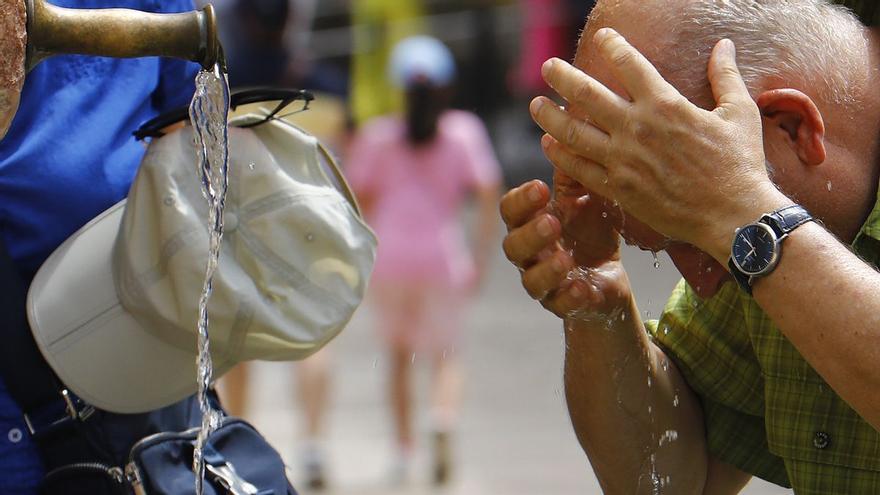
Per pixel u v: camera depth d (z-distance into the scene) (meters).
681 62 6.32
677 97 6.08
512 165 39.66
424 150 20.75
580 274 7.14
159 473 7.34
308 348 7.39
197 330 7.19
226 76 6.50
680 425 7.68
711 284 6.84
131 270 7.21
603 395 7.43
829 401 7.15
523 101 39.59
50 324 7.26
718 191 6.04
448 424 18.69
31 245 7.48
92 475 7.36
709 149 6.04
